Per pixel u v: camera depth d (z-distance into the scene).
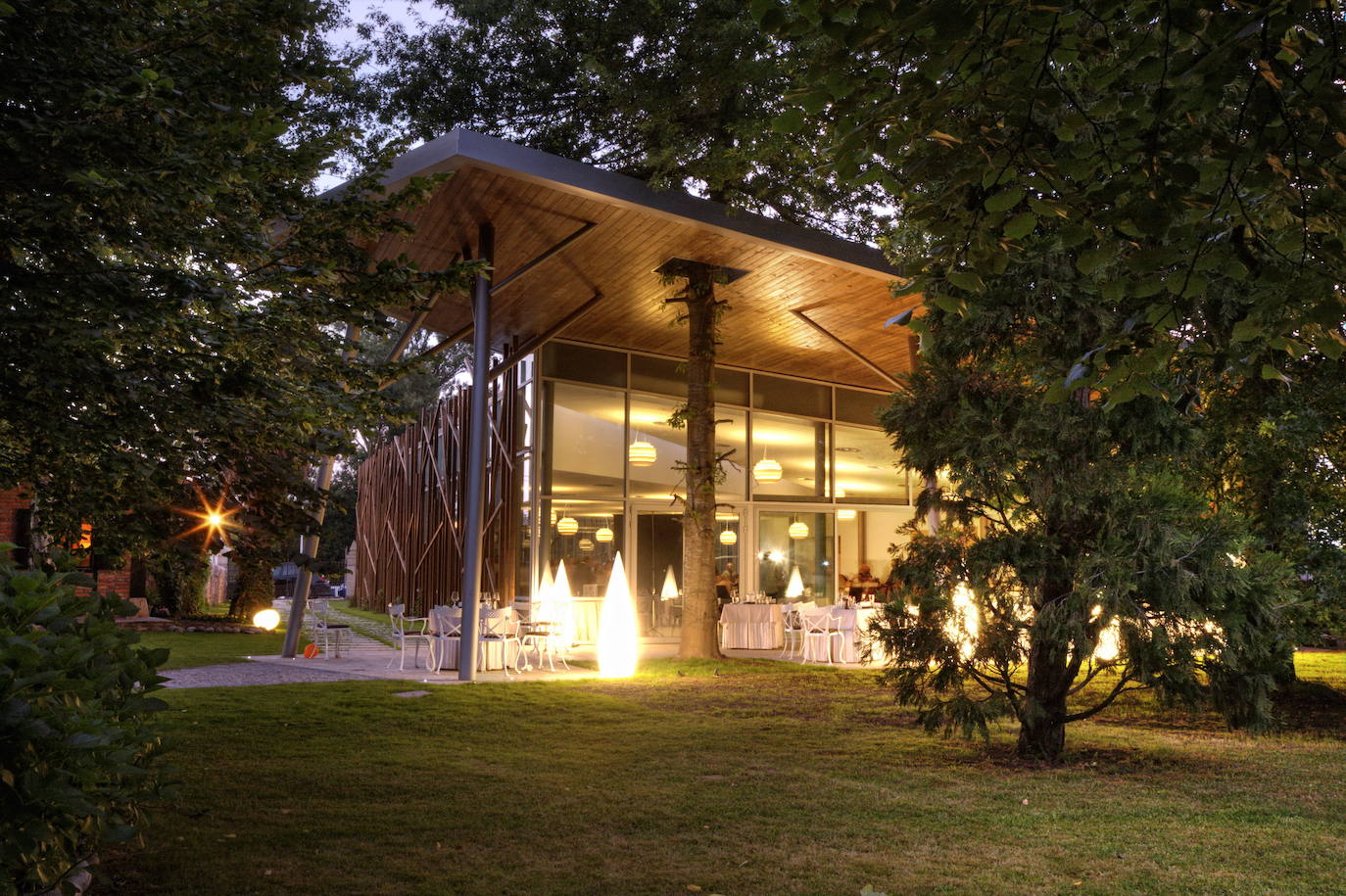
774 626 16.75
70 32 4.20
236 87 4.73
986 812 5.76
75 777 2.40
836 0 2.97
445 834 5.21
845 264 13.09
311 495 4.87
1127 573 6.54
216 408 4.41
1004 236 3.53
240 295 4.97
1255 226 3.45
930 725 7.28
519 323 17.00
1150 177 3.06
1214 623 6.68
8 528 16.78
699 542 14.65
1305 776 6.84
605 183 11.05
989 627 7.16
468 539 12.33
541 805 5.85
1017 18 2.97
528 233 12.55
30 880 2.62
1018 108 3.10
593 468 17.94
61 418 4.14
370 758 7.16
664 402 19.05
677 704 10.05
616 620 13.03
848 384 21.48
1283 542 9.26
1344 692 11.06
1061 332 7.00
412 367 5.70
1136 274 3.33
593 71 12.29
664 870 4.65
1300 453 9.08
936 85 3.16
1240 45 2.70
